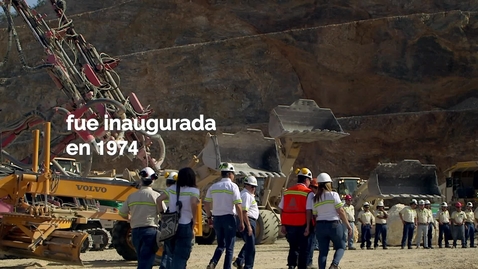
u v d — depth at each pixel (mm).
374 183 26062
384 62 42312
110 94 22594
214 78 45094
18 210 14641
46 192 14844
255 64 45156
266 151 22453
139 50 49344
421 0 44281
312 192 12469
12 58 50250
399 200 30703
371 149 40625
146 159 22094
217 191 11461
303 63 44375
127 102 22734
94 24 50438
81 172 23984
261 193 24281
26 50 49906
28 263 15781
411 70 41906
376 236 23062
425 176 26734
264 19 48000
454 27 40688
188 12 49625
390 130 40375
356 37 42781
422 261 16812
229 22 48594
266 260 16875
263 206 24312
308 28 44219
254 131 21984
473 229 24500
